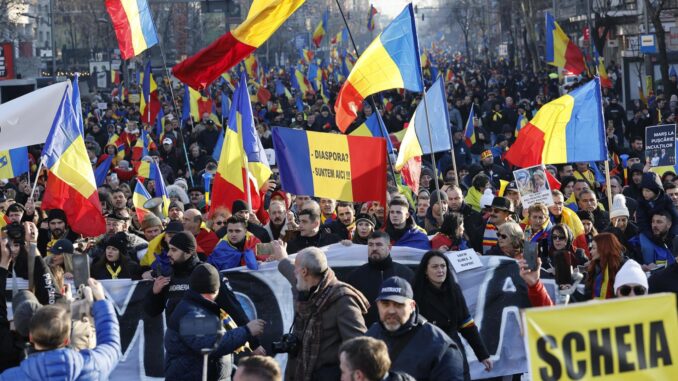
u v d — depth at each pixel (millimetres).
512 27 168625
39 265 16797
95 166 47688
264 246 19531
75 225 23984
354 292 15164
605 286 18234
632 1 108375
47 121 25062
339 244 19484
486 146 61250
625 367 11031
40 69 116062
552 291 19047
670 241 23266
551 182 30125
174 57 162250
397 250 19453
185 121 62656
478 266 18906
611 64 96875
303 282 15109
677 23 94312
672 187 27438
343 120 24203
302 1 24891
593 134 25797
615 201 23766
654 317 11094
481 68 157375
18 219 25828
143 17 32844
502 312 18844
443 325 15828
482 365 18688
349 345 11180
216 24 185250
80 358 12500
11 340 16125
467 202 29594
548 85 87688
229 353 15430
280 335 18953
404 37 23828
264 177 26047
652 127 33125
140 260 22953
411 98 81562
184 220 23250
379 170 21047
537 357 10914
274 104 78375
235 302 16141
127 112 80125
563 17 132750
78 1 166375
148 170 37250
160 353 19094
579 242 23500
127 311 19203
